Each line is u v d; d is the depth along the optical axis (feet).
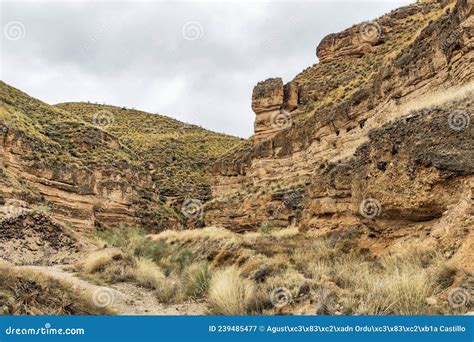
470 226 32.35
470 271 28.14
